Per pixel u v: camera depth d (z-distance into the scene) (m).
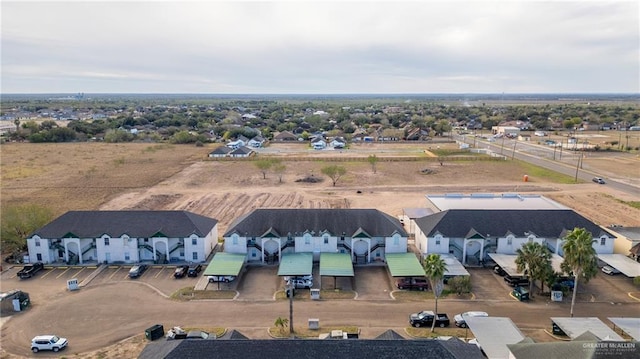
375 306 64.19
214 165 173.62
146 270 77.06
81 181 144.50
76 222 82.00
